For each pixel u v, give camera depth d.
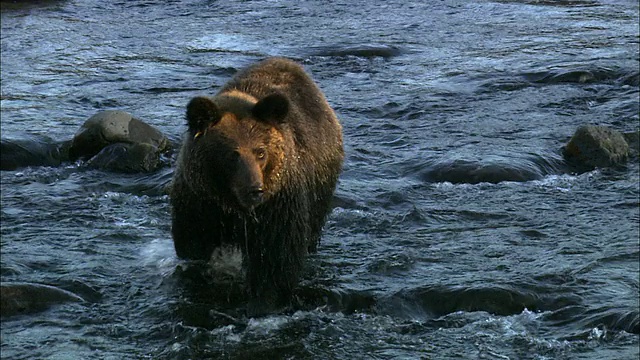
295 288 10.43
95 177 15.20
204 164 8.89
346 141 17.17
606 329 9.76
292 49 25.55
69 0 33.34
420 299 10.45
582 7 31.28
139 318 10.05
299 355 9.31
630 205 13.74
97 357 9.27
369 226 12.66
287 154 9.20
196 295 10.48
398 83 21.80
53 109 19.83
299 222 9.65
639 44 25.36
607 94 20.36
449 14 30.33
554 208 13.64
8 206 13.52
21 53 25.62
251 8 31.64
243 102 9.12
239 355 9.30
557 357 9.34
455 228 12.73
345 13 30.67
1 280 10.84
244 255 9.99
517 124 18.19
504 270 11.23
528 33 27.34
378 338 9.70
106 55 25.39
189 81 22.52
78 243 12.02
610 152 15.77
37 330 9.78
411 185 14.54
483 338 9.70
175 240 10.15
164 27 29.09
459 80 21.84
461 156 15.61
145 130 16.31
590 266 11.35
